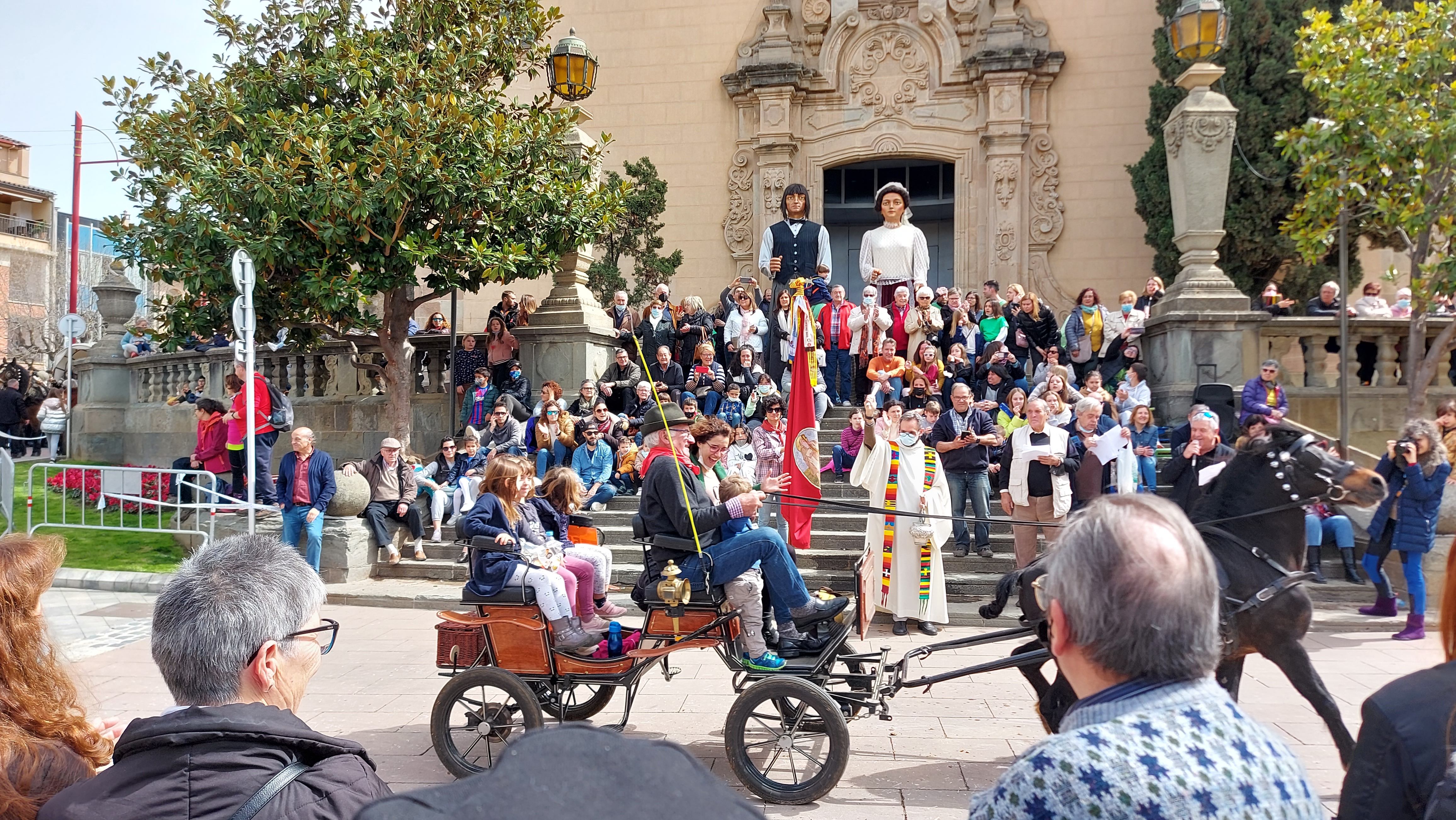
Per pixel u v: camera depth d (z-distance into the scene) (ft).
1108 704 5.25
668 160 71.51
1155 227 61.52
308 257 38.50
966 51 68.13
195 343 55.06
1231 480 17.61
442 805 3.04
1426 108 37.27
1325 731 19.90
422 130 37.24
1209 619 5.24
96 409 61.31
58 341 109.60
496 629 18.19
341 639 28.86
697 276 70.85
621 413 43.98
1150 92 61.46
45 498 36.78
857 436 37.32
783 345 43.96
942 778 17.75
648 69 71.97
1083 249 66.13
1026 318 45.55
